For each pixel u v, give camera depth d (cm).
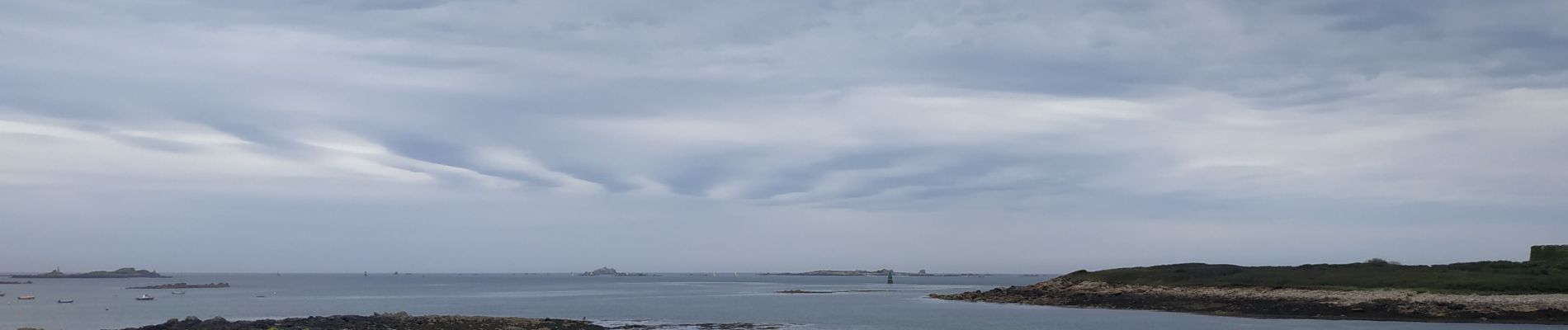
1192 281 11706
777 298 16562
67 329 8444
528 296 18300
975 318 9738
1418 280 9912
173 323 7300
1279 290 10462
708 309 12294
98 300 15500
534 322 8088
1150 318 9381
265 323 7500
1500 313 8406
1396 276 10338
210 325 7156
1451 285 9462
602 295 18675
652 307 12912
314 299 16212
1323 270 11525
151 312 11581
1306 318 9069
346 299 16700
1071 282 13225
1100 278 13038
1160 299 11225
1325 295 9862
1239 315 9631
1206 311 10206
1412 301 9088
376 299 16812
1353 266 11600
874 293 19800
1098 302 11762
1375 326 8012
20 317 10469
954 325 8731
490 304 14038
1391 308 9050
